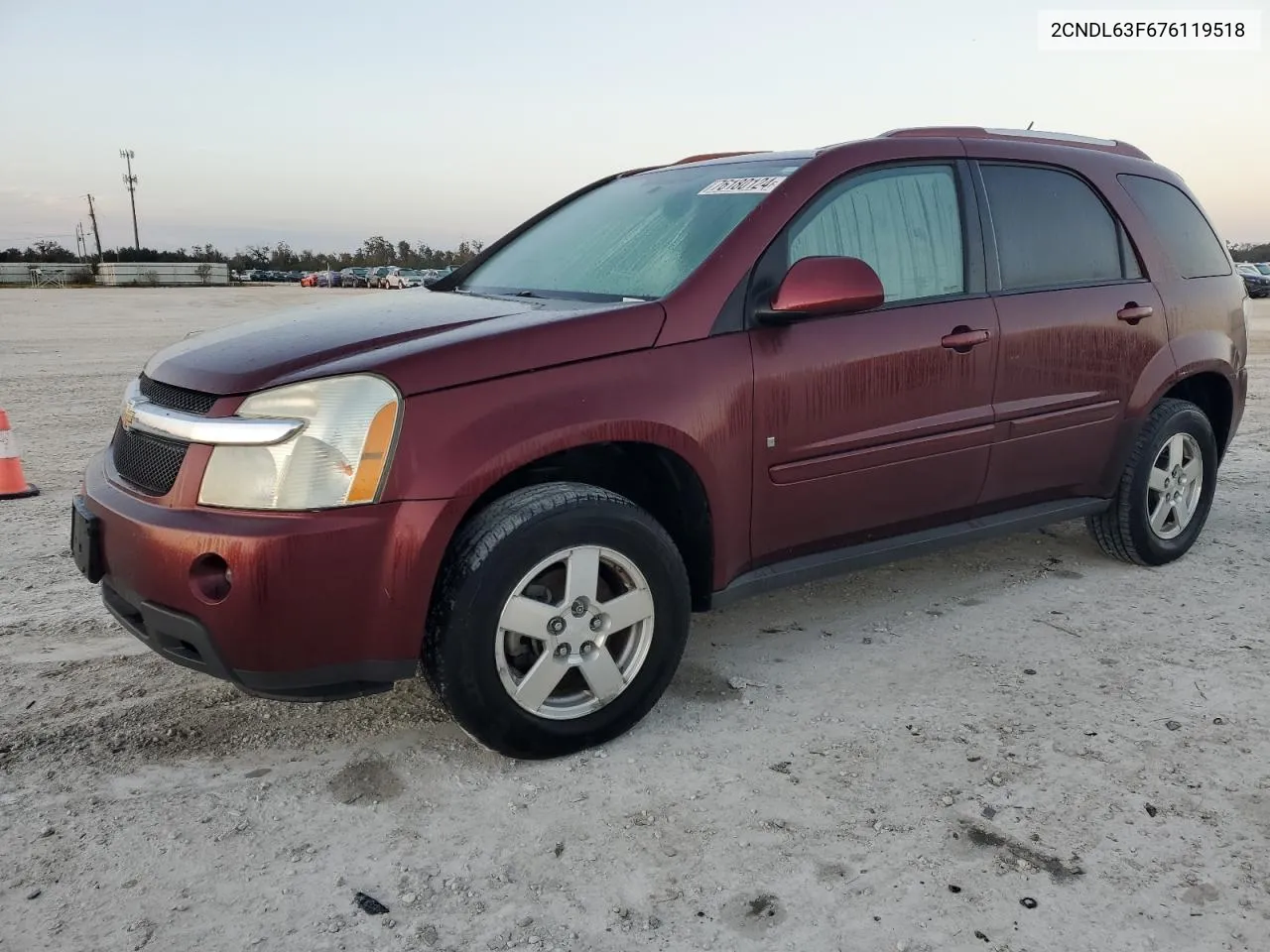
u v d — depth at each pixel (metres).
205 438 2.51
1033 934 2.10
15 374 12.05
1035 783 2.67
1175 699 3.17
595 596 2.77
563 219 4.04
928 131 3.67
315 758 2.84
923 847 2.39
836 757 2.82
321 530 2.43
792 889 2.25
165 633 2.54
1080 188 4.04
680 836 2.45
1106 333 3.95
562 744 2.79
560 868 2.34
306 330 2.94
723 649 3.61
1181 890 2.24
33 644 3.65
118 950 2.07
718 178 3.61
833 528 3.35
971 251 3.62
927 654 3.53
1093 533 4.45
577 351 2.76
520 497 2.69
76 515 2.82
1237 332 4.60
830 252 3.26
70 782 2.71
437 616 2.58
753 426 3.04
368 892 2.26
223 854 2.40
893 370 3.32
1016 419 3.70
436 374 2.56
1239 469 6.46
